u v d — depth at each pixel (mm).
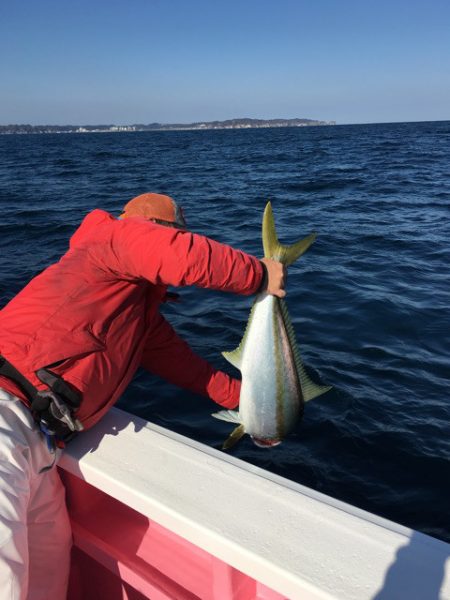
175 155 42000
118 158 39812
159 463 1768
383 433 4004
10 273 8312
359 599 1273
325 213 13367
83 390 1711
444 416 4211
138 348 1948
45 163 35094
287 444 3928
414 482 3541
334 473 3637
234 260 1608
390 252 9273
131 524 2029
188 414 4316
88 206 15359
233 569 1647
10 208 15125
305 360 5105
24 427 1658
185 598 1741
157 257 1562
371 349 5340
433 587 1296
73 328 1688
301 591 1325
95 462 1780
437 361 5102
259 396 1944
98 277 1739
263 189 18516
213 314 6301
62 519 1885
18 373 1687
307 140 63875
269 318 1908
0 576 1462
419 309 6398
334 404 4363
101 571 2070
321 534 1456
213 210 14016
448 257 8906
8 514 1500
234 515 1529
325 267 8297
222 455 1808
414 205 14461
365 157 33062
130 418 2039
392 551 1396
